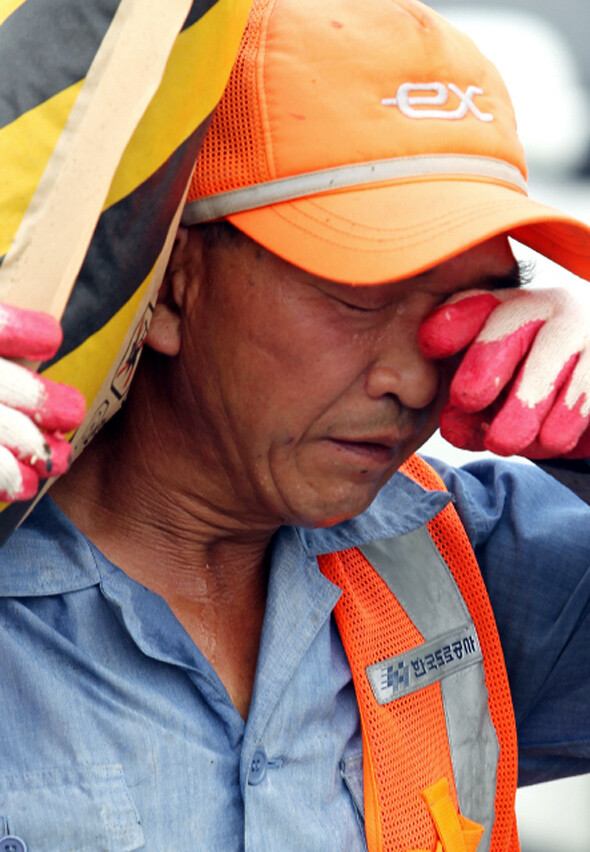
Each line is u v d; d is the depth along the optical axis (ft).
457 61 9.23
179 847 9.46
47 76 7.54
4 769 9.02
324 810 10.36
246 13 8.75
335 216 8.83
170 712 9.75
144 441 10.26
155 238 8.38
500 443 9.18
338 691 10.90
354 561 11.60
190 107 8.29
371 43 8.99
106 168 7.53
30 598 9.73
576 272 10.21
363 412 9.51
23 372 6.80
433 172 8.95
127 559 10.44
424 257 8.50
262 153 8.96
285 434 9.57
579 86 29.78
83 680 9.53
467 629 11.97
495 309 9.42
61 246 7.48
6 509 7.85
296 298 9.07
